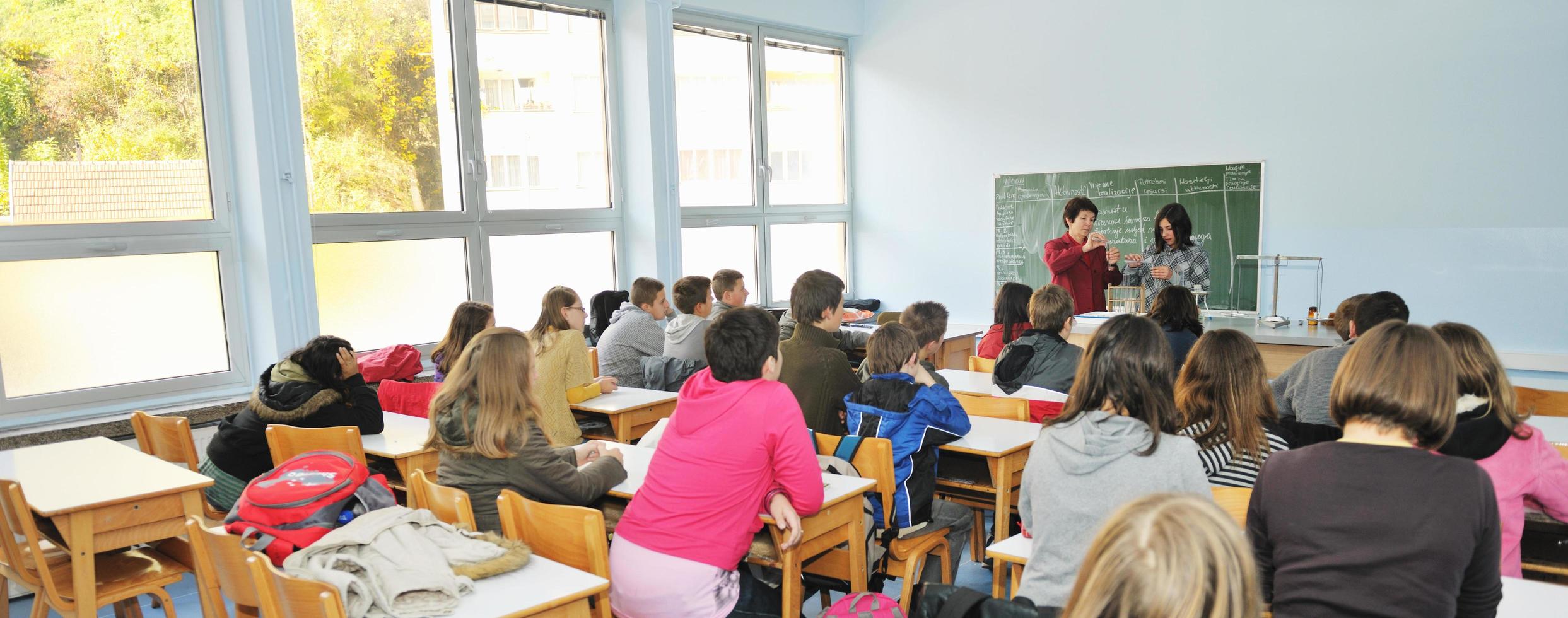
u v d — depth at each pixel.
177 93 4.09
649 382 4.19
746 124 6.67
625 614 2.15
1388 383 1.37
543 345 3.60
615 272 5.90
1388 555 1.30
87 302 3.88
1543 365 4.91
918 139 7.07
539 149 5.46
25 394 3.74
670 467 2.14
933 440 2.63
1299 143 5.58
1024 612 1.33
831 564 2.53
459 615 1.70
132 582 2.52
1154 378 1.80
